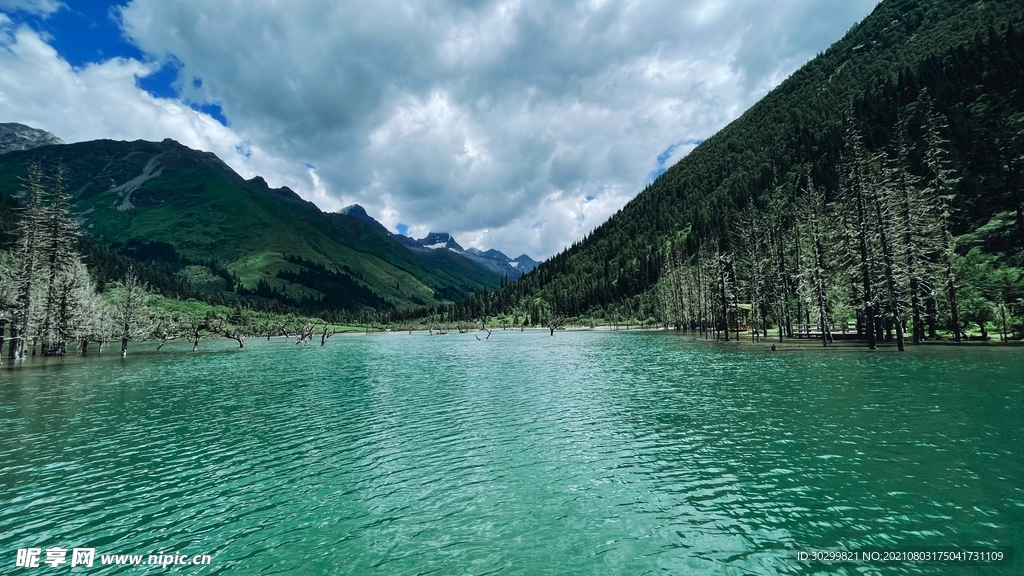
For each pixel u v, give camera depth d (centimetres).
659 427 2394
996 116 9200
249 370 5700
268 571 1119
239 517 1441
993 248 6262
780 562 1096
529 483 1670
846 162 6234
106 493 1652
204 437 2416
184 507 1523
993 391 2792
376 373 5266
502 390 3784
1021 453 1722
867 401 2709
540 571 1085
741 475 1667
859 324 7206
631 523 1331
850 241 6212
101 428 2630
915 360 4338
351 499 1568
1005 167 7112
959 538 1167
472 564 1127
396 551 1205
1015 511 1293
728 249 13012
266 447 2219
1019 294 5431
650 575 1059
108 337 8769
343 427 2605
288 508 1502
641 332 14488
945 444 1864
